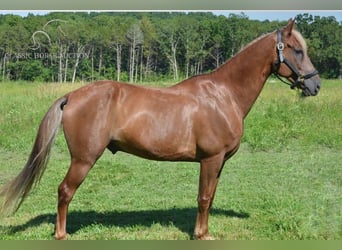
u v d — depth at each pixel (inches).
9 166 288.2
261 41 159.3
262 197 222.5
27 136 347.6
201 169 156.3
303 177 263.0
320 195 227.0
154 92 155.0
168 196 228.5
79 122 150.4
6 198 152.2
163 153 153.3
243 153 324.8
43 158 151.6
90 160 151.9
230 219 190.2
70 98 153.8
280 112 395.5
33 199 220.4
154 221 188.2
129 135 151.9
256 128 364.2
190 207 210.4
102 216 195.3
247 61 158.1
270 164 293.4
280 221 180.2
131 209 206.8
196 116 151.4
